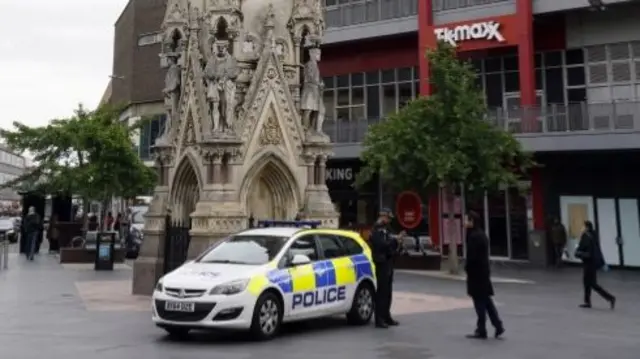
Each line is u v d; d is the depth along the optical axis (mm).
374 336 9578
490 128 20969
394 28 30984
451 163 19984
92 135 29125
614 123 24516
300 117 13555
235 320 8516
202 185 12703
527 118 26250
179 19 14562
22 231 28000
